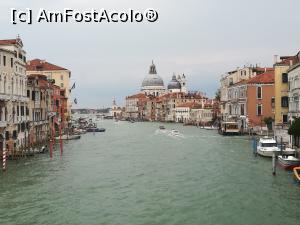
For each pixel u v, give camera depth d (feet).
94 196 105.60
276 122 227.61
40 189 112.98
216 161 159.33
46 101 248.11
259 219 85.56
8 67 167.63
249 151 187.01
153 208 94.32
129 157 179.52
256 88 274.77
